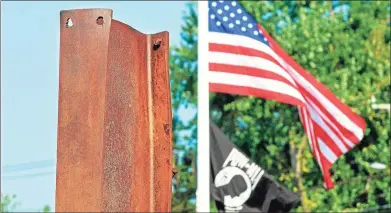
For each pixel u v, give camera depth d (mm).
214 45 17891
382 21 37562
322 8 35031
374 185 34688
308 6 36719
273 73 17812
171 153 4645
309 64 33844
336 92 33656
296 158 34781
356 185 34594
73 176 4266
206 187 17828
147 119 4652
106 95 4340
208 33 17891
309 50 33750
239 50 17906
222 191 18219
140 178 4559
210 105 36438
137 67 4668
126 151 4520
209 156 18109
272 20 34812
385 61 35375
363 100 34312
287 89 17797
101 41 4379
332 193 34438
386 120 34562
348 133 17922
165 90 4699
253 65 17891
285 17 34562
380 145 34312
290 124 34938
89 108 4332
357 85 34688
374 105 30516
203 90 17844
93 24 4395
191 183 37531
